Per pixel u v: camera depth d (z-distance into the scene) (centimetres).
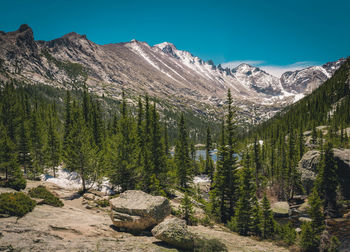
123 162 3144
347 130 7831
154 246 1384
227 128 3644
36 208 1706
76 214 1859
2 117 5028
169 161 5688
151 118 4716
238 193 3259
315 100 13150
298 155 6147
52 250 1084
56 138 4747
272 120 18512
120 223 1636
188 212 2428
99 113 6456
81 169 3109
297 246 2211
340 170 3806
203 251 1484
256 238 2419
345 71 14550
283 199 5066
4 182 2353
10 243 1051
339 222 3012
